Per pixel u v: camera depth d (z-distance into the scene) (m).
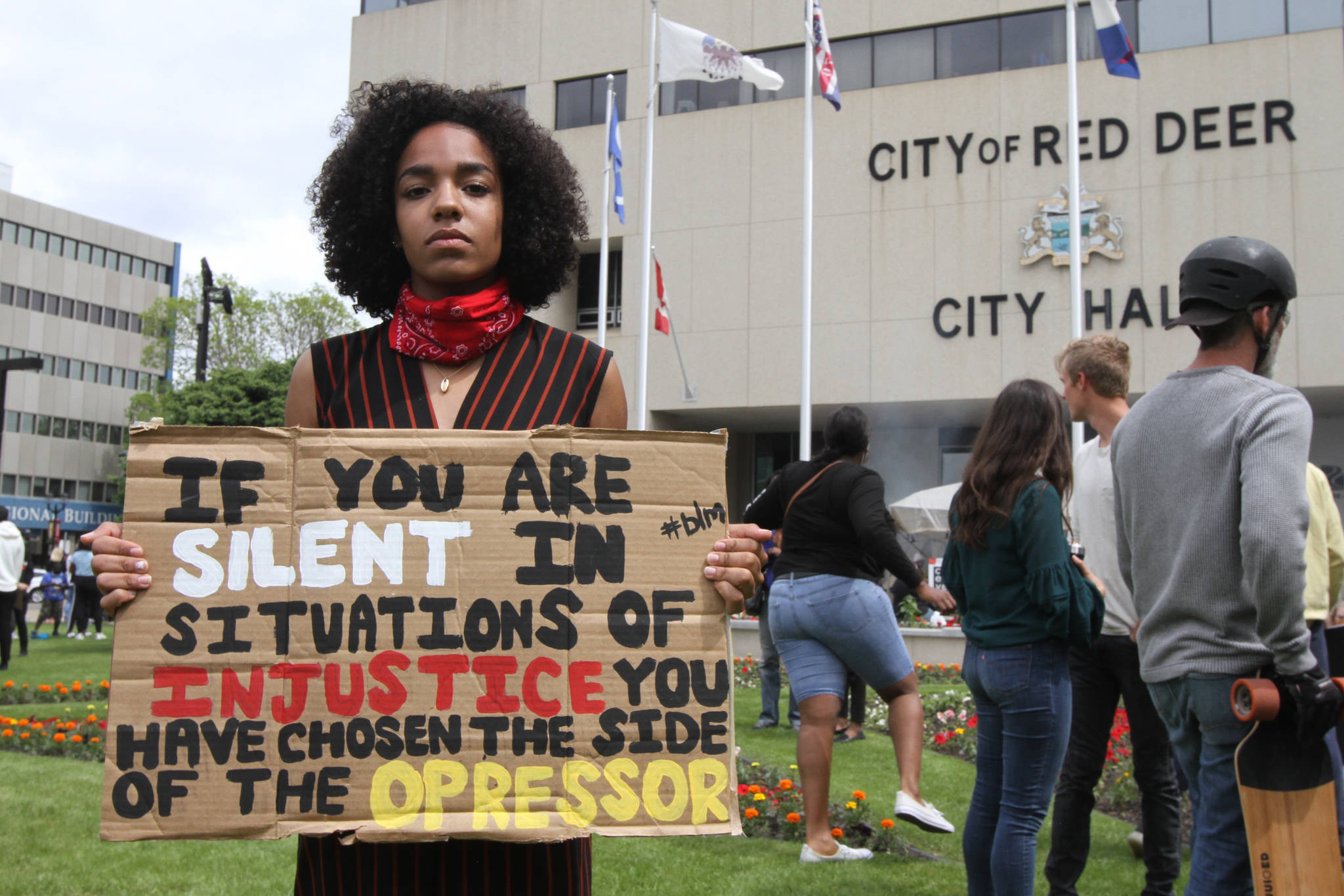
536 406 1.86
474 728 1.71
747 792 4.81
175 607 1.71
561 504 1.77
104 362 65.50
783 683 11.18
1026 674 3.04
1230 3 19.69
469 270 1.85
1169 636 2.45
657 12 16.00
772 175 22.17
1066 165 20.28
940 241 20.97
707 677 1.76
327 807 1.68
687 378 22.23
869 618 3.81
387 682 1.71
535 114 23.97
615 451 1.80
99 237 65.44
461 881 1.69
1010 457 3.11
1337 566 3.44
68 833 4.18
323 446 1.76
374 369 1.89
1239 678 2.32
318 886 1.72
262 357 41.91
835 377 21.34
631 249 22.86
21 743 6.11
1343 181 18.77
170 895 3.47
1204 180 19.50
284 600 1.73
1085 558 3.61
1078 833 3.43
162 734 1.68
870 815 4.73
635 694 1.74
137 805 1.66
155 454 1.75
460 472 1.77
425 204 1.87
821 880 3.74
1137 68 12.11
